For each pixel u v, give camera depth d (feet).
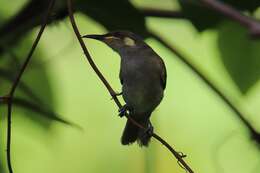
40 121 13.56
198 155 13.67
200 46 13.76
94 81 13.84
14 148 13.65
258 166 13.37
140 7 13.52
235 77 13.51
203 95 13.74
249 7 13.43
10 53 13.47
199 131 13.70
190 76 13.79
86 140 13.74
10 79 13.42
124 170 13.70
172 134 13.70
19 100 13.21
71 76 13.83
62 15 13.46
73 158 13.71
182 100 13.76
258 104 13.73
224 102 13.35
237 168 13.47
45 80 13.56
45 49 13.61
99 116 13.79
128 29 13.55
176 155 12.75
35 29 13.56
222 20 13.48
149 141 13.37
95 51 13.89
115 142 13.76
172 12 13.52
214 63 13.71
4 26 13.47
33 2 13.44
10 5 13.70
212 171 13.66
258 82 13.51
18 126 13.58
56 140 13.62
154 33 13.50
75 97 13.80
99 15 13.52
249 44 13.48
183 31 13.82
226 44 13.50
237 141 13.46
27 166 13.66
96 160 13.74
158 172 13.35
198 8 13.44
